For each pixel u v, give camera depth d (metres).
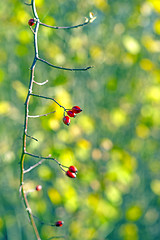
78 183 3.40
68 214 3.44
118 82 3.89
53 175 3.19
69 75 3.55
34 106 3.38
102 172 3.50
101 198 3.30
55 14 3.50
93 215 3.37
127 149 3.92
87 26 3.77
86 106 3.70
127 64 3.83
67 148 3.07
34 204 3.29
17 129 3.44
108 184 3.37
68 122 1.78
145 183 3.99
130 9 3.86
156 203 3.93
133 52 3.31
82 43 3.64
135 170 3.81
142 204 3.79
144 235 3.72
